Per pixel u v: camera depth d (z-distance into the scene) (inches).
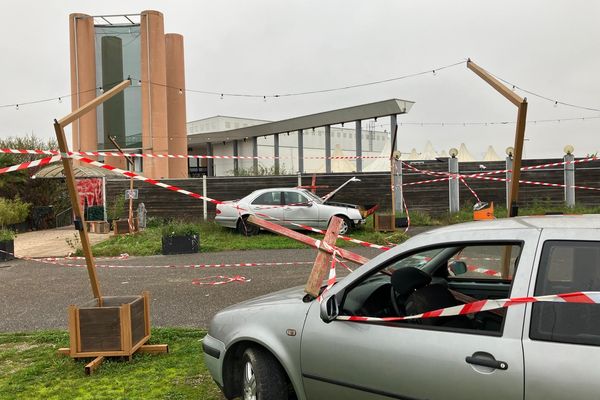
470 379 109.4
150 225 797.9
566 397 97.9
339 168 1444.4
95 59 1283.2
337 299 138.1
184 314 290.7
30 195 887.1
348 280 139.5
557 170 837.2
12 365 216.5
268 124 1660.9
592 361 97.4
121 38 1286.9
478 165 864.3
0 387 190.7
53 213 893.2
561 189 840.3
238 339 155.3
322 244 162.1
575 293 102.0
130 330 213.2
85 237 213.5
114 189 842.8
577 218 121.2
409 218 740.7
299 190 672.4
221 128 2234.3
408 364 119.4
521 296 109.4
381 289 152.8
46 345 241.6
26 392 186.4
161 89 1242.6
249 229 651.5
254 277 394.9
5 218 753.6
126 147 1278.3
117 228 708.7
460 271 174.1
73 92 1269.7
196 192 817.5
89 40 1266.0
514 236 117.5
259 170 1288.1
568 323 103.2
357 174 833.5
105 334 213.0
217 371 163.5
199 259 503.2
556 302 105.6
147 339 229.1
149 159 1224.2
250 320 156.3
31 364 216.2
